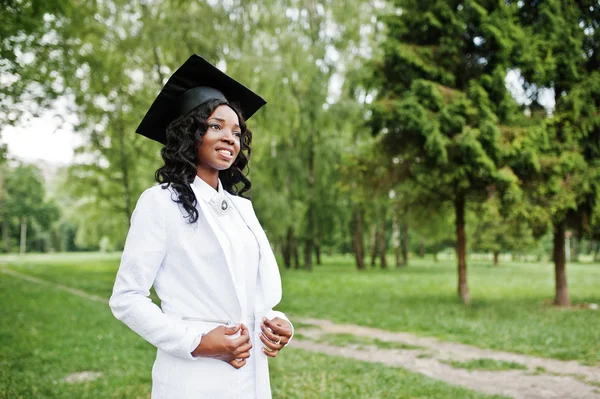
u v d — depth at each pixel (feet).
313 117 78.95
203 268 5.31
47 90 30.12
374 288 60.39
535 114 37.99
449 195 41.55
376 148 42.01
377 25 74.74
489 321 32.40
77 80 38.47
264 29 60.90
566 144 36.94
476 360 22.03
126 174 66.23
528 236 43.19
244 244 5.70
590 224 39.50
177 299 5.32
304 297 49.55
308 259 100.99
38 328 29.71
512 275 89.71
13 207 253.44
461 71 38.96
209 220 5.34
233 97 6.27
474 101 36.06
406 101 36.40
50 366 20.15
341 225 94.43
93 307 41.22
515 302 43.34
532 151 34.17
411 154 39.75
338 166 44.24
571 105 37.14
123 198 76.28
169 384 5.20
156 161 62.69
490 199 36.42
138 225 5.27
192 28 46.03
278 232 77.20
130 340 26.37
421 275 86.63
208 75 5.82
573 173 37.47
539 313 35.88
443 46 37.42
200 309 5.29
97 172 66.23
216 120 5.61
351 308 40.45
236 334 5.18
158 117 6.11
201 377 5.13
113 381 17.85
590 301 43.93
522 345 25.21
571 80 37.93
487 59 37.81
